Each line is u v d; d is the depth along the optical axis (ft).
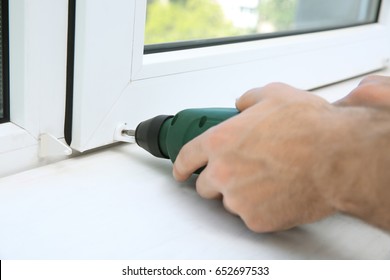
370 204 1.01
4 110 1.46
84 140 1.52
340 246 1.23
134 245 1.16
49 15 1.36
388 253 1.22
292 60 2.30
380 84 1.29
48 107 1.46
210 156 1.22
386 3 2.94
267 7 2.50
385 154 0.99
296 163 1.08
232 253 1.16
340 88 2.64
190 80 1.82
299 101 1.17
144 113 1.69
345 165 1.02
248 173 1.15
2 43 1.38
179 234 1.22
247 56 2.03
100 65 1.47
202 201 1.38
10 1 1.32
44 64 1.40
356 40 2.71
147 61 1.65
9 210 1.25
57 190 1.37
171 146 1.40
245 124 1.17
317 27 2.68
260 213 1.16
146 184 1.46
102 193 1.38
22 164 1.46
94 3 1.38
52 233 1.17
